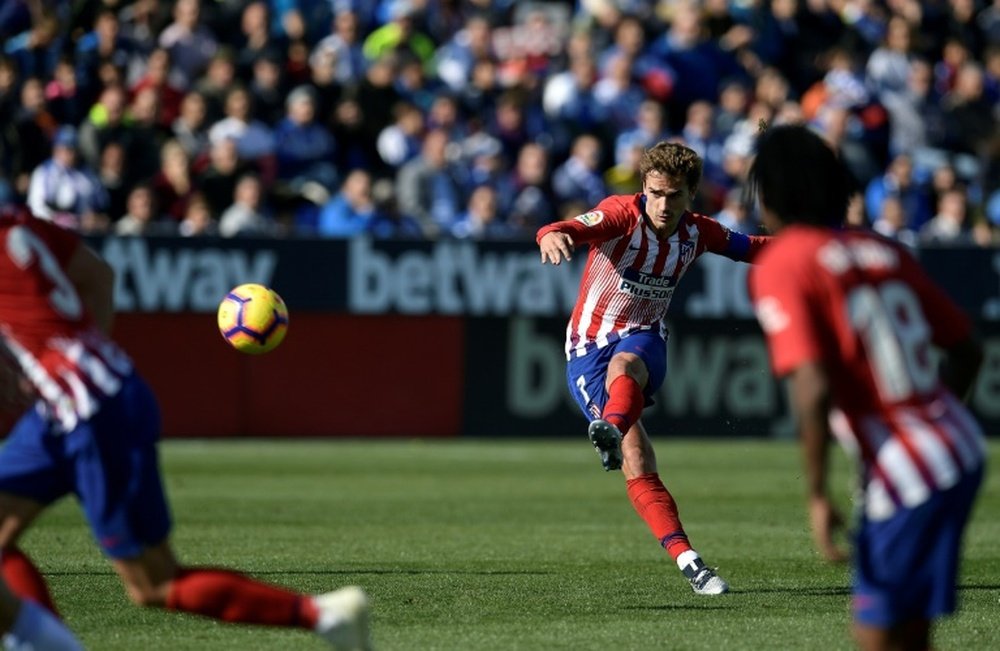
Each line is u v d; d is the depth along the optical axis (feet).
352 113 204.85
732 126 221.05
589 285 85.40
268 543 98.94
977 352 48.73
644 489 82.12
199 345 171.32
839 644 66.03
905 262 47.44
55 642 50.98
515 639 66.54
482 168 200.54
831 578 85.81
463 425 179.63
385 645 65.05
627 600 77.20
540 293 177.88
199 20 212.84
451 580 83.51
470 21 233.35
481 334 179.73
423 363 178.19
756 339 184.65
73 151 177.58
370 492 130.52
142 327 168.76
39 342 52.75
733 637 67.41
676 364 182.80
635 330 85.40
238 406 173.27
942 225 203.92
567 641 66.13
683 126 226.99
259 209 184.24
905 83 233.76
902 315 46.32
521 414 181.06
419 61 217.97
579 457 163.02
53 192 176.04
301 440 174.60
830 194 48.03
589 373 85.46
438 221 192.95
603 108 218.18
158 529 52.75
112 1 205.98
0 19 203.51
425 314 176.76
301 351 174.70
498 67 233.76
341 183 202.90
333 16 234.38
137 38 206.49
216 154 185.98
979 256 183.83
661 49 228.63
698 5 243.81
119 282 166.50
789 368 44.70
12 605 50.75
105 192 182.60
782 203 48.24
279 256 171.22
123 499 52.21
